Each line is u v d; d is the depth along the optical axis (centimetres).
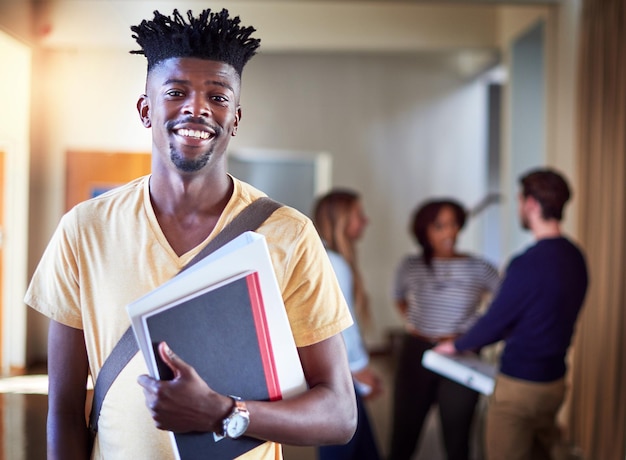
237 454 95
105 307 102
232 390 95
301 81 680
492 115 697
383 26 556
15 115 207
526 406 236
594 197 354
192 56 97
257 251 96
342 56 681
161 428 89
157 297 91
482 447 360
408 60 688
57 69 212
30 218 205
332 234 270
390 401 481
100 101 211
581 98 367
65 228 106
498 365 249
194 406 88
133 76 217
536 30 503
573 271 235
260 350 96
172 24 98
